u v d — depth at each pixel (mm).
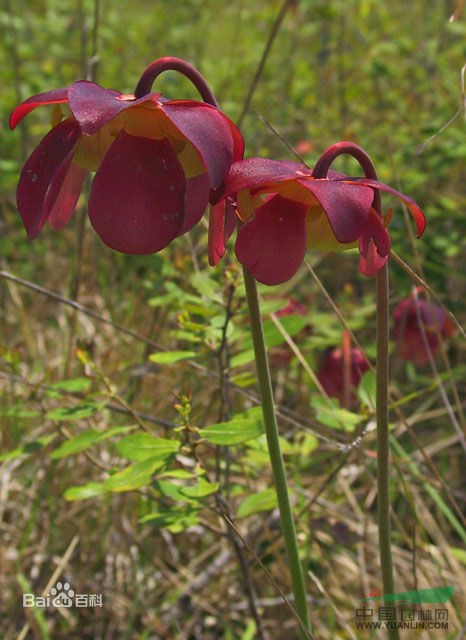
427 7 1204
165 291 603
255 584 549
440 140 879
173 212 282
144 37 1141
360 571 532
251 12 1173
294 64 1091
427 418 722
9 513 614
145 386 609
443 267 792
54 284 761
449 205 782
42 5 1199
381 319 329
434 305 615
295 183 292
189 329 467
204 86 301
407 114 992
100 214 281
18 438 606
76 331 691
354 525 546
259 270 292
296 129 986
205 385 606
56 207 317
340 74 1066
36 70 1033
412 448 699
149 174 283
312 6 1079
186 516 413
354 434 500
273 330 462
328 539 522
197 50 1052
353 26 1122
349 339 588
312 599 536
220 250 306
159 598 565
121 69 1023
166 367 548
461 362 790
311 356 632
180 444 399
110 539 576
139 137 286
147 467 390
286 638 529
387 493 342
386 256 303
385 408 335
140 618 555
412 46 1023
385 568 347
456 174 911
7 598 557
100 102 276
